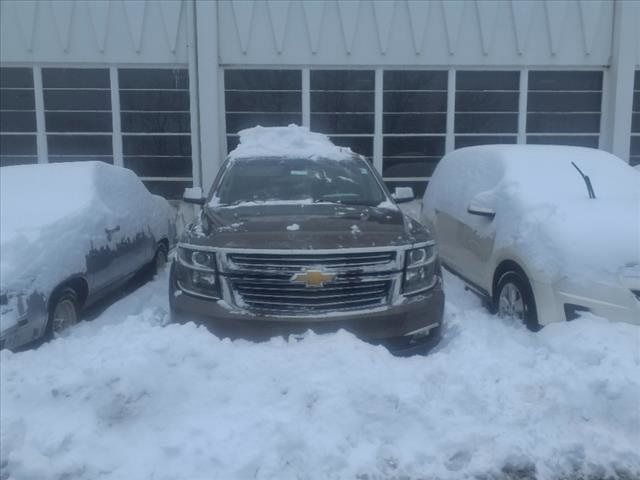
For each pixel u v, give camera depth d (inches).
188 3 410.6
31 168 268.8
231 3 412.5
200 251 192.7
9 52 415.2
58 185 251.3
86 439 146.8
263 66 421.7
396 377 169.5
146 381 158.4
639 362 178.1
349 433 151.5
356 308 187.3
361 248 186.9
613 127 429.1
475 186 278.7
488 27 418.9
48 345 187.8
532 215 226.5
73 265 218.2
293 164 256.1
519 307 227.1
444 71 429.4
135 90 427.2
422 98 431.5
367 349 177.2
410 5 414.9
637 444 156.9
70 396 158.1
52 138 430.9
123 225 266.8
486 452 149.8
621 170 264.1
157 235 312.5
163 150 433.7
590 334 192.4
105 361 165.6
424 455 148.2
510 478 145.1
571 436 157.2
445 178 315.0
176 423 153.5
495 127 436.1
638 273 199.8
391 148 435.5
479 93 432.5
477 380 170.6
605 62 428.1
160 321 211.0
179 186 437.4
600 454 152.6
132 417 153.4
